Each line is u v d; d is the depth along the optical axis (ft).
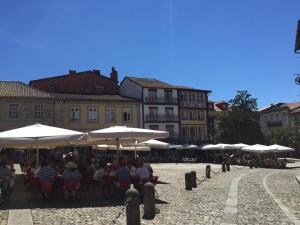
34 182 55.98
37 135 51.19
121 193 54.90
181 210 45.34
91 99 185.68
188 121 222.28
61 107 169.58
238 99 220.02
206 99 233.14
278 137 239.30
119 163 58.80
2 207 47.42
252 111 219.41
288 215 41.91
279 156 239.71
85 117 184.44
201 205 49.39
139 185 55.98
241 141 214.69
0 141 50.01
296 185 78.48
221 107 288.71
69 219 39.65
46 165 52.90
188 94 224.53
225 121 219.41
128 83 217.56
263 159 175.52
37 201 52.42
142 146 94.43
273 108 277.23
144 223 37.70
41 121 165.37
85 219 39.65
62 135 51.55
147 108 205.98
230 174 112.68
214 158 198.18
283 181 88.79
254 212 43.91
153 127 207.00
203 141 226.79
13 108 161.99
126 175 54.90
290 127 245.65
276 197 57.93
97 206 48.21
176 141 212.23
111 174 56.80
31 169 64.75
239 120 214.28
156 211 43.93
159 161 191.42
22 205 48.98
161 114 211.00
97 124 186.80
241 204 50.31
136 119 199.62
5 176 49.34
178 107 217.77
